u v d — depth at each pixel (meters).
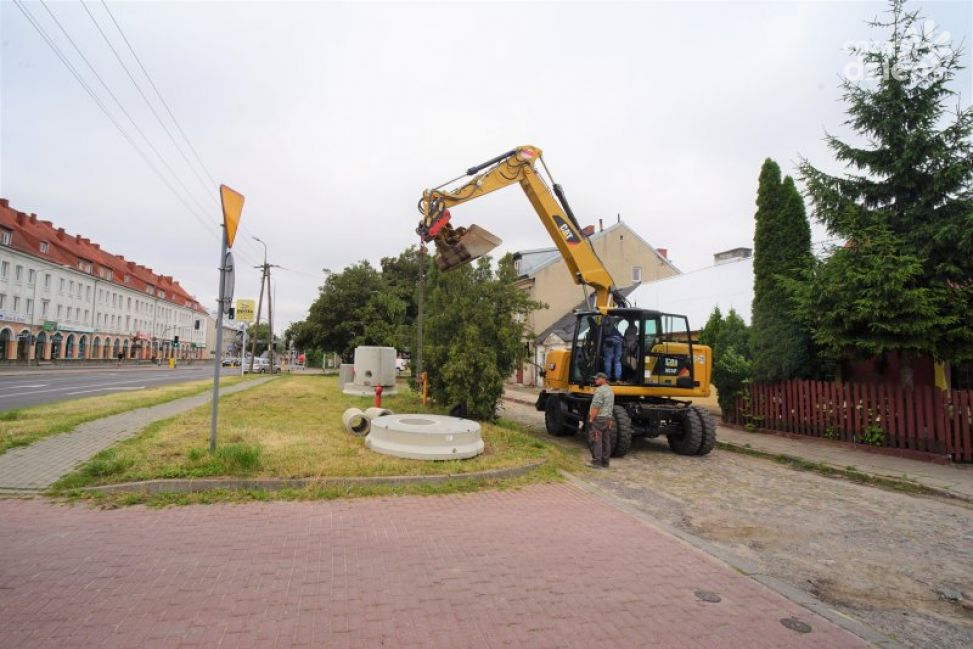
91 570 3.89
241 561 4.17
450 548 4.68
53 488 5.85
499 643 3.09
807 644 3.29
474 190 12.19
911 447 10.27
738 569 4.55
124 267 78.62
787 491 7.95
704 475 8.95
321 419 11.81
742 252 29.42
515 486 7.16
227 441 8.35
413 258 46.28
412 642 3.05
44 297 53.34
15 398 15.71
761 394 13.75
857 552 5.35
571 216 12.32
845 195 11.92
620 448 10.02
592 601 3.73
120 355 63.12
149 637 2.98
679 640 3.23
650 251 35.25
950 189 10.74
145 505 5.55
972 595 4.39
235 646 2.93
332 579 3.89
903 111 11.21
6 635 2.94
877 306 9.87
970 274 10.34
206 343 110.38
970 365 11.50
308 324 37.00
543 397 13.61
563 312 33.88
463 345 12.36
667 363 11.22
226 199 7.32
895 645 3.39
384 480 6.69
